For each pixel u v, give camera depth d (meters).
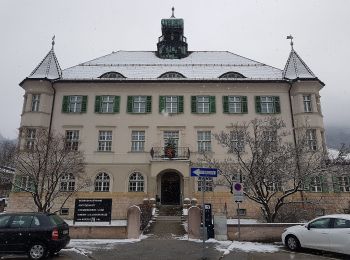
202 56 36.53
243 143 20.34
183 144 29.11
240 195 13.48
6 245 10.92
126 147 29.08
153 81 30.42
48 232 11.12
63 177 27.95
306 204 23.00
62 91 30.59
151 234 16.91
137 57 36.16
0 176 26.28
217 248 12.87
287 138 28.88
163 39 37.78
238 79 30.30
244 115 29.73
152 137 29.36
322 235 11.68
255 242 14.41
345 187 26.95
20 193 26.86
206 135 29.55
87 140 29.25
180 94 30.53
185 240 14.84
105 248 12.92
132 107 30.12
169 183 29.22
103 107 30.30
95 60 35.09
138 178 28.50
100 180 28.45
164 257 11.30
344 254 11.62
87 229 15.43
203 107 30.30
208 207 15.60
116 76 31.55
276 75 31.73
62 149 23.62
